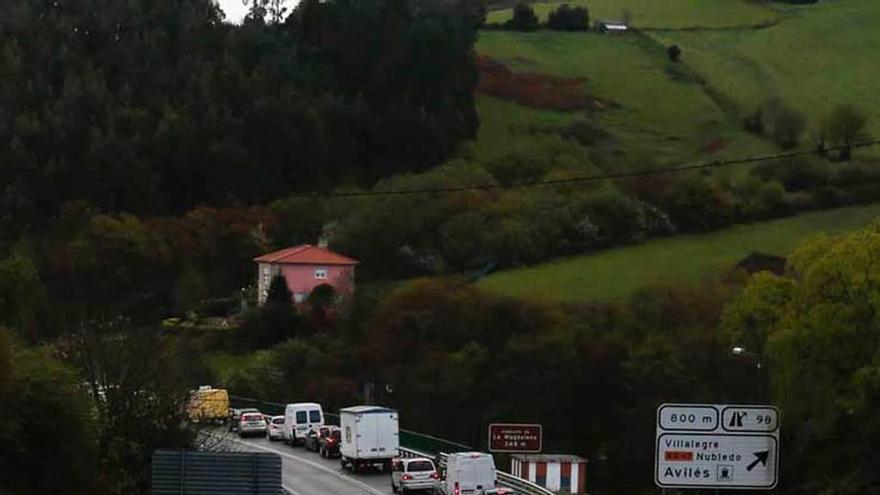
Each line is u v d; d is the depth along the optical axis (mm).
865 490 101250
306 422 136875
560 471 113562
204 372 153625
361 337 177875
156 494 69625
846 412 98625
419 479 103125
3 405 76938
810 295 101375
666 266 194250
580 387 153875
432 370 160625
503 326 167000
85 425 83562
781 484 110062
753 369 142375
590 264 199625
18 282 130000
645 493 135250
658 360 148125
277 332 190500
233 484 69625
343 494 103188
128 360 99312
